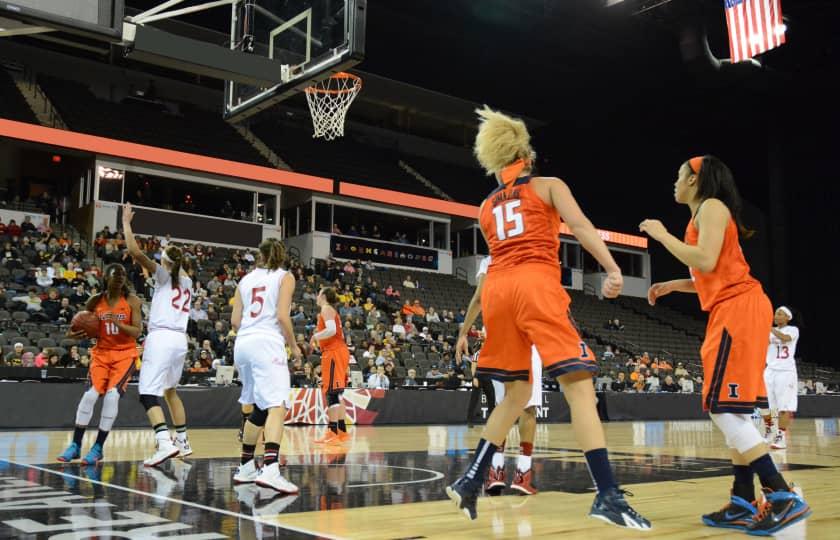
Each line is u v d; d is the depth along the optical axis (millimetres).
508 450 6367
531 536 2420
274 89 7273
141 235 17422
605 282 2373
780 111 22812
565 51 22438
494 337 2547
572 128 27547
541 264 2475
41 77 20953
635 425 12000
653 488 3820
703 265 2643
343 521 2678
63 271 13750
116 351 4734
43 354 10164
